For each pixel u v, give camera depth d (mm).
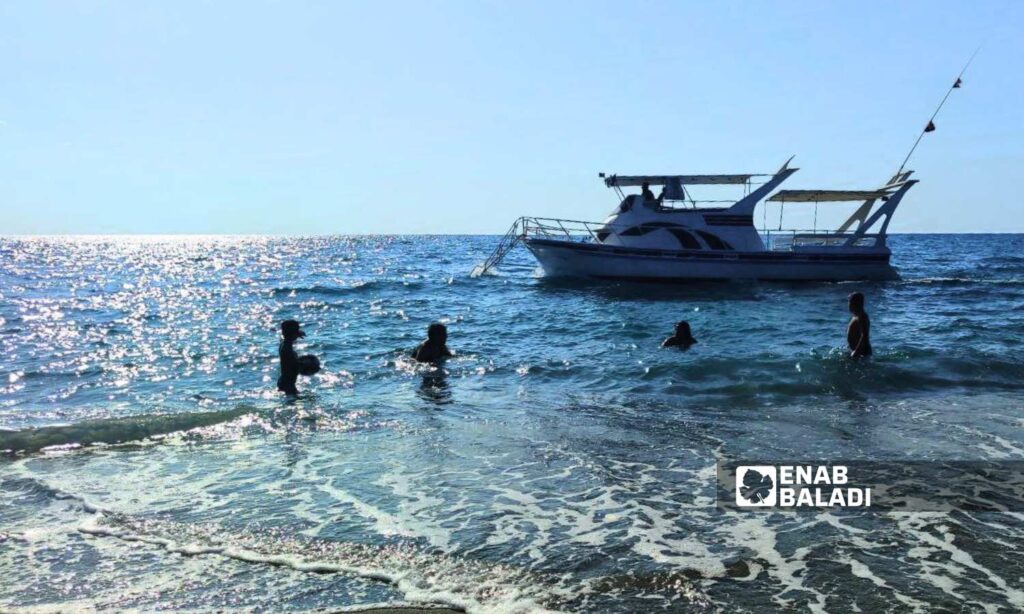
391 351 14586
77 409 9883
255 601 4320
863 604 4172
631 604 4195
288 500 6016
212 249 117000
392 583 4523
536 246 28969
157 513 5750
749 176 27688
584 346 15062
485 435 8047
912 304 23656
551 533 5273
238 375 12422
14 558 4953
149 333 18516
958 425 8383
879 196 29078
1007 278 34469
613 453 7312
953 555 4844
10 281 42469
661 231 27828
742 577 4539
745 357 12820
